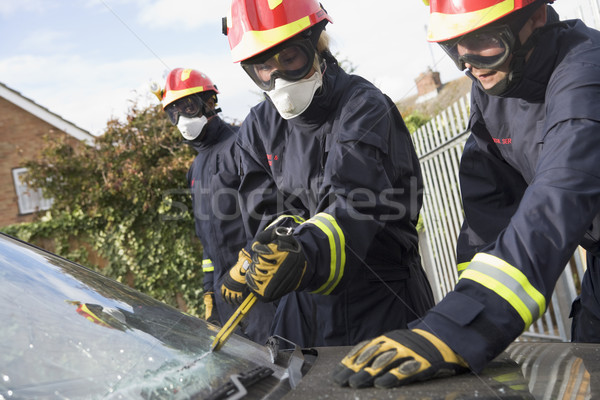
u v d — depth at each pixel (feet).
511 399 2.89
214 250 11.50
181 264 24.73
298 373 3.52
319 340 7.25
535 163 5.66
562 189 3.81
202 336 3.96
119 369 3.07
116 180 24.12
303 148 7.00
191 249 24.73
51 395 2.75
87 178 25.31
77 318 3.38
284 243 4.68
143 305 4.13
